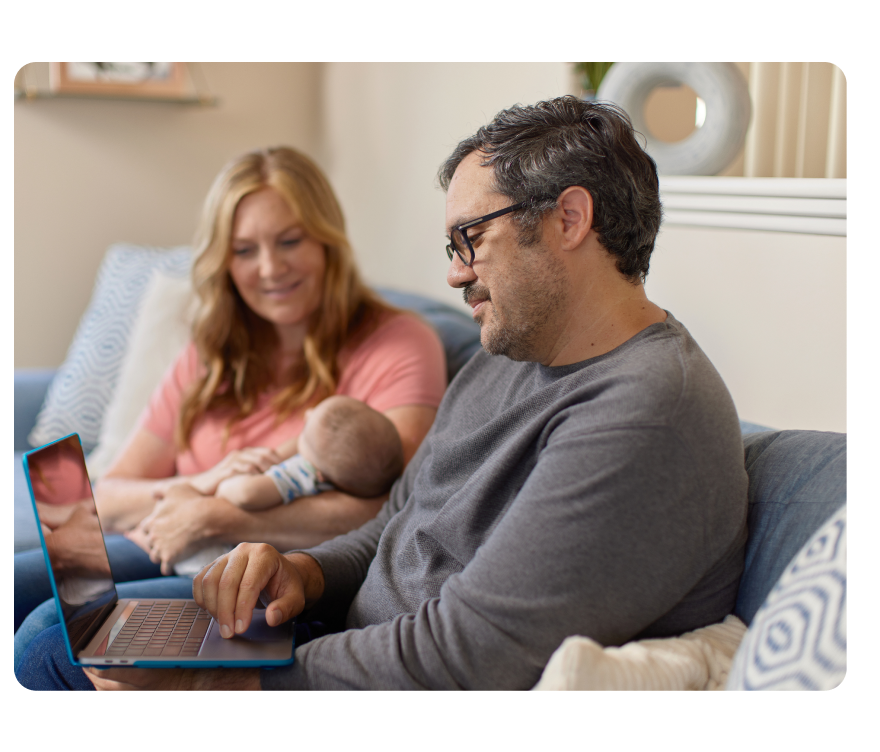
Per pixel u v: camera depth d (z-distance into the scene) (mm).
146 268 2348
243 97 3057
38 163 2803
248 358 1603
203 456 1574
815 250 1189
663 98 1754
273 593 913
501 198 853
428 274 2424
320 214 1543
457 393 1110
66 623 794
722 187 1298
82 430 2168
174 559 1303
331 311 1558
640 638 771
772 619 636
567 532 709
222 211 1529
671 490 707
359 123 2828
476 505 859
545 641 708
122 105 2887
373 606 955
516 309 865
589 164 833
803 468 806
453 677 731
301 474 1317
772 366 1289
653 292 1580
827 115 1310
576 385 834
